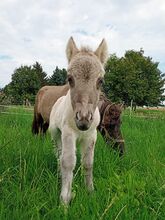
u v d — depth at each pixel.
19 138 1.09
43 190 0.71
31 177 0.77
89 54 0.69
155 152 1.06
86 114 0.61
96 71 0.65
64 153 0.69
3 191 0.66
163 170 0.84
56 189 0.67
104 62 0.75
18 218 0.55
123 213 0.58
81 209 0.59
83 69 0.64
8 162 0.83
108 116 1.02
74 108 0.64
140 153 1.04
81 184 0.75
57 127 0.82
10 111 2.44
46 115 1.13
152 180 0.77
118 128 1.03
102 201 0.63
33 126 1.32
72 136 0.70
